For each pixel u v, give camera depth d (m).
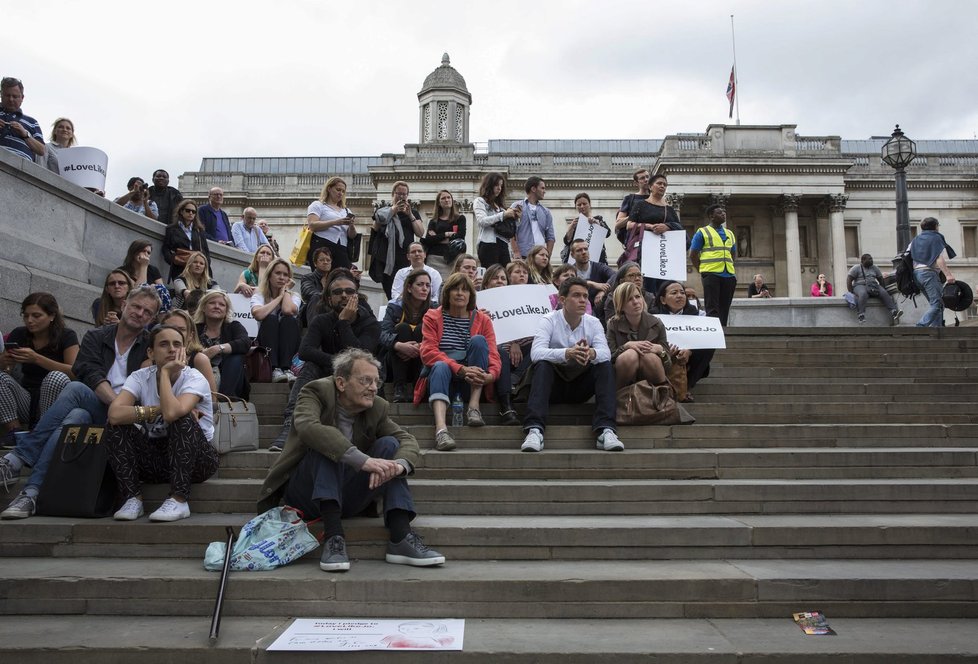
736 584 4.13
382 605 4.09
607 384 6.41
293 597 4.12
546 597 4.10
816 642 3.71
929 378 8.71
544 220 11.31
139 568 4.41
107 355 5.95
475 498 5.30
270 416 7.34
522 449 5.98
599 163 45.94
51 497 4.98
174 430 5.14
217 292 7.41
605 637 3.78
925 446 6.58
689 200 45.16
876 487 5.29
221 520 4.93
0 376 6.02
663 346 7.12
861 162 47.06
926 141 57.53
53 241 9.09
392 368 7.54
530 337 7.95
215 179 47.91
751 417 7.31
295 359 8.26
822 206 45.62
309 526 4.61
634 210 10.95
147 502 5.29
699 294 43.72
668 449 6.36
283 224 47.91
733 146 44.56
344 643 3.64
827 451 5.93
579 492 5.28
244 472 5.82
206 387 5.48
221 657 3.60
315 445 4.56
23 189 8.56
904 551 4.68
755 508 5.26
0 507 5.31
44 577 4.18
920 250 13.47
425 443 6.45
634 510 5.25
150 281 9.73
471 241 43.88
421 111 49.22
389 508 4.56
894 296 17.25
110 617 4.10
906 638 3.77
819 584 4.14
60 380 6.24
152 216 12.93
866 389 8.09
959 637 3.79
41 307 6.56
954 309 13.13
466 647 3.62
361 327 7.02
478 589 4.11
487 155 45.44
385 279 11.29
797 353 9.77
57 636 3.77
